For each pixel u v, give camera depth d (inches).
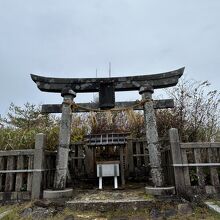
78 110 265.9
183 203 200.1
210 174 224.7
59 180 229.6
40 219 185.0
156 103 260.4
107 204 198.4
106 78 268.8
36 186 224.1
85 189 273.3
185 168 223.9
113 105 261.0
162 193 213.6
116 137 297.0
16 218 188.7
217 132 344.5
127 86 266.1
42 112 259.9
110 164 277.7
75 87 265.9
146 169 338.6
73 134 387.2
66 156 238.8
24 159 241.9
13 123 455.2
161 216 184.9
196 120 344.5
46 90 267.1
